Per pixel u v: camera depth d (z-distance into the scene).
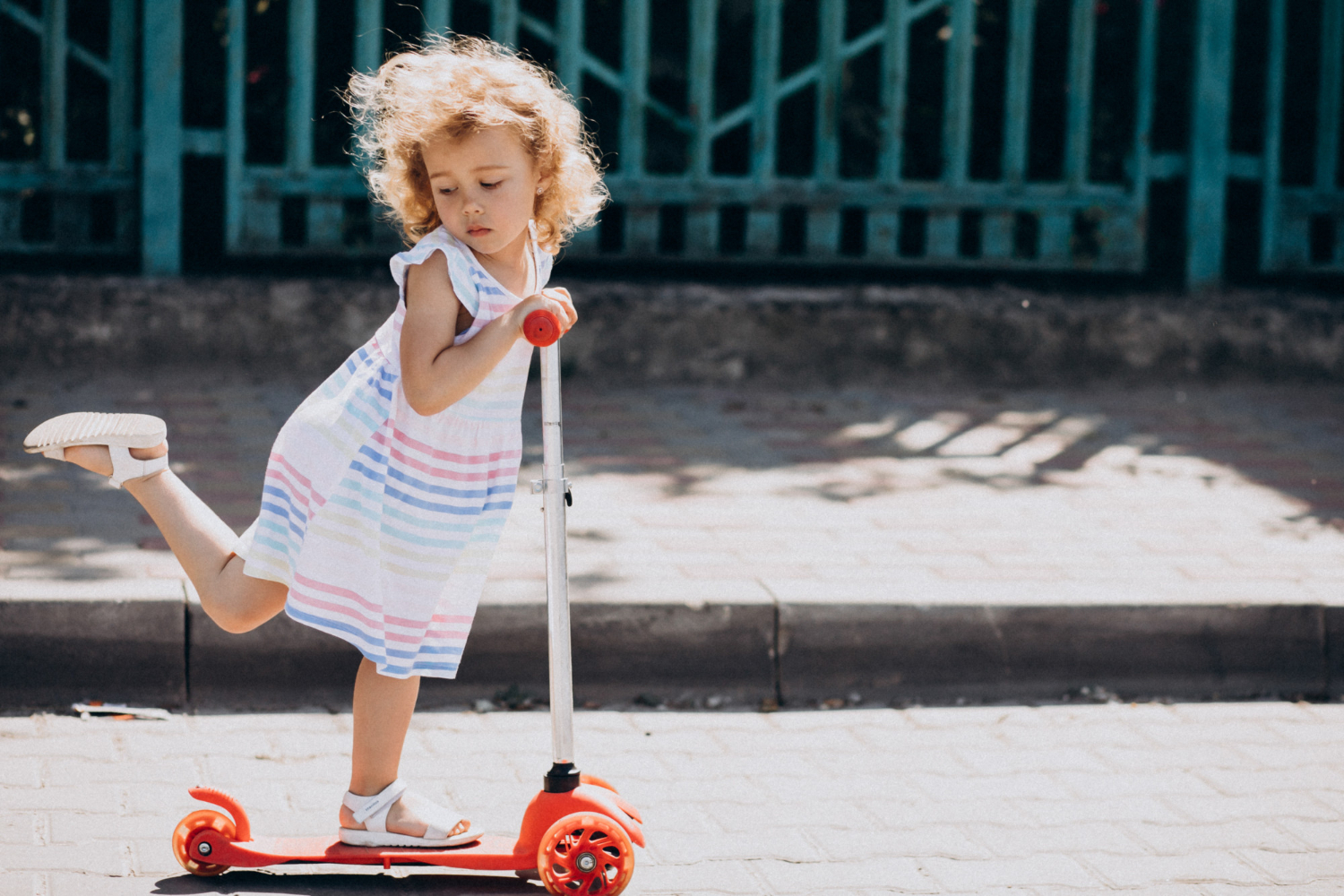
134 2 6.95
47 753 3.35
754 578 4.15
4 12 6.87
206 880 2.78
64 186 6.97
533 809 2.73
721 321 6.93
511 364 2.76
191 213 7.53
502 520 2.80
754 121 7.36
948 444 5.98
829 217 7.50
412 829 2.76
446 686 3.80
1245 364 7.24
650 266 7.66
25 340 6.43
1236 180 8.02
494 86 2.64
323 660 3.76
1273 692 4.07
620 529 4.63
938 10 7.92
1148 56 7.55
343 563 2.67
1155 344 7.16
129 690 3.68
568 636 2.75
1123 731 3.72
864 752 3.54
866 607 3.94
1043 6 7.96
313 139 7.56
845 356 7.01
